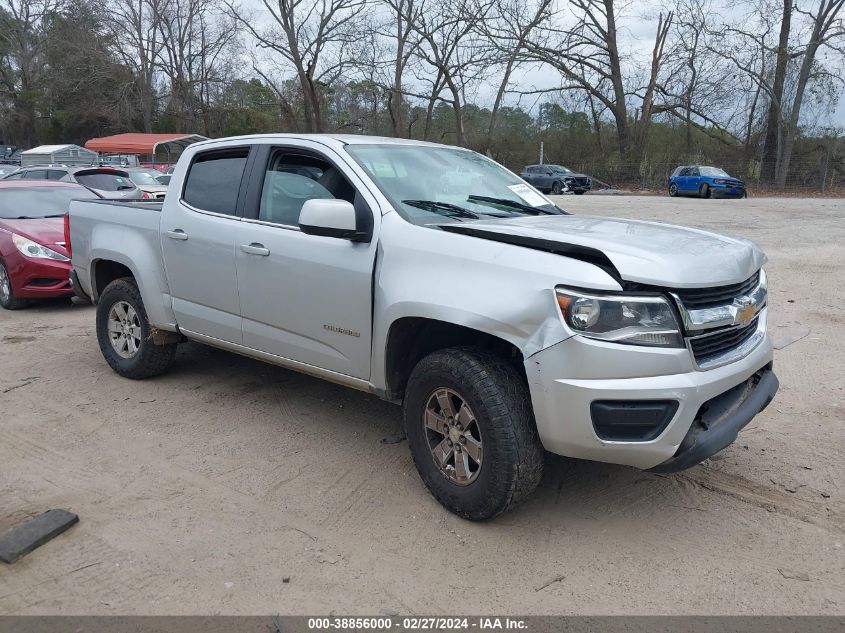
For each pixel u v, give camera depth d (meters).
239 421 4.80
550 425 3.11
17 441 4.48
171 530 3.43
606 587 3.00
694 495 3.77
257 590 2.97
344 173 4.01
